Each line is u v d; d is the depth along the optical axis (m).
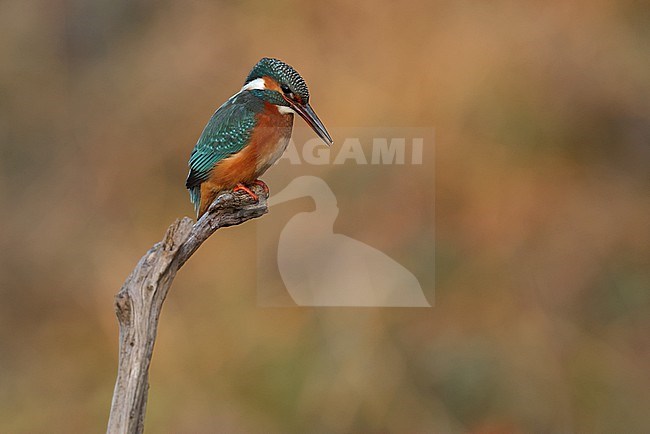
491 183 11.80
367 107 11.91
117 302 4.35
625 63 12.29
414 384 10.95
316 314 10.99
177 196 12.66
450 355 11.07
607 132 12.27
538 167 11.98
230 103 6.33
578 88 12.22
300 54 12.52
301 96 6.31
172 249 4.48
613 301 11.72
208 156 6.22
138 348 4.34
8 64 13.91
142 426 4.36
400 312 11.01
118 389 4.30
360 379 10.83
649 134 12.26
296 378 10.88
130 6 14.05
